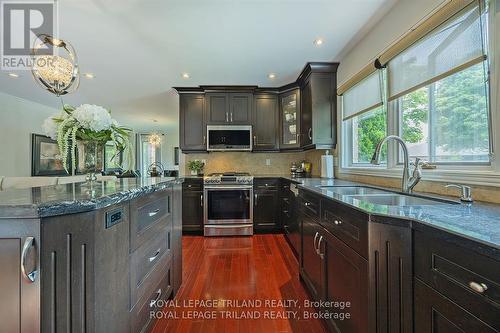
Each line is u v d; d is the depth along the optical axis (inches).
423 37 66.8
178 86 157.9
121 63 121.0
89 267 38.6
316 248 72.2
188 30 91.4
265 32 93.7
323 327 66.0
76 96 178.5
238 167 177.0
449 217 37.6
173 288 81.4
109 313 43.5
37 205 33.1
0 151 162.6
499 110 48.8
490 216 38.3
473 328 27.2
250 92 160.6
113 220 45.2
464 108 59.3
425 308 34.9
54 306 34.9
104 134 63.2
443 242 31.7
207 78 144.5
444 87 65.2
